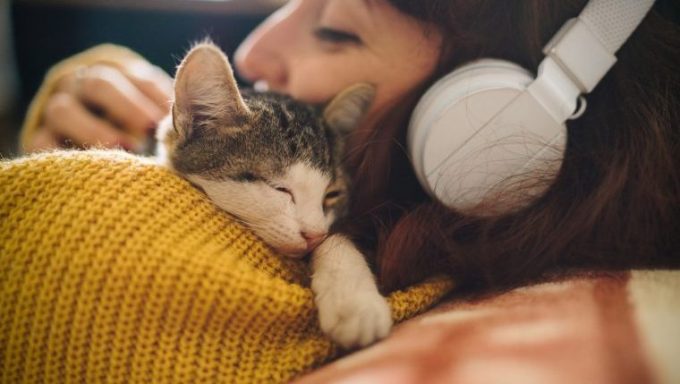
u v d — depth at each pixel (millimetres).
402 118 979
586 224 823
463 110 791
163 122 1174
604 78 872
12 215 687
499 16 905
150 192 727
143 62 1726
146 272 647
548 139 806
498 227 846
